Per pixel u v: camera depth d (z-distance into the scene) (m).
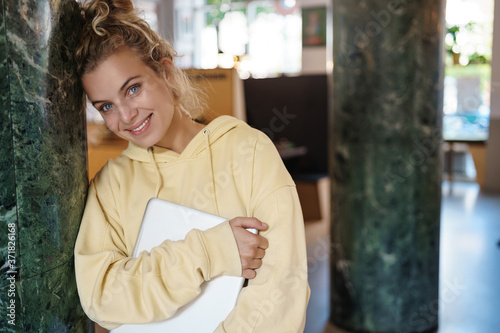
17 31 0.89
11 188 0.92
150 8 8.58
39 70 0.93
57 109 0.97
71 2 1.00
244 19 8.55
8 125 0.90
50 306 1.00
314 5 8.03
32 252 0.96
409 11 2.52
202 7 8.77
